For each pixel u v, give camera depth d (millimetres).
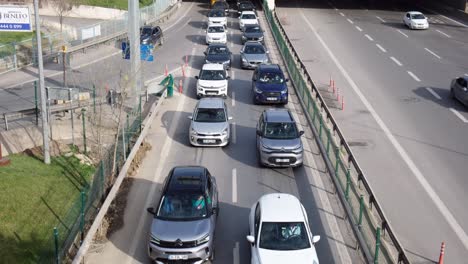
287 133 20984
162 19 55906
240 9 58344
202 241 14320
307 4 67500
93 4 55438
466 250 15695
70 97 24562
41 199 18562
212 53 36469
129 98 25531
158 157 21734
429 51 42781
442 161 22031
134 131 22328
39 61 19969
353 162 18438
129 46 27562
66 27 46125
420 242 16047
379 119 27203
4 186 18625
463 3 62125
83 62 37719
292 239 13930
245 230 16375
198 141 22453
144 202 18016
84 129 22469
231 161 21516
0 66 35000
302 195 18594
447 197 18891
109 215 16953
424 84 33562
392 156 22484
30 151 21969
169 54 41219
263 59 36125
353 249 15352
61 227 15781
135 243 15641
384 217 14898
